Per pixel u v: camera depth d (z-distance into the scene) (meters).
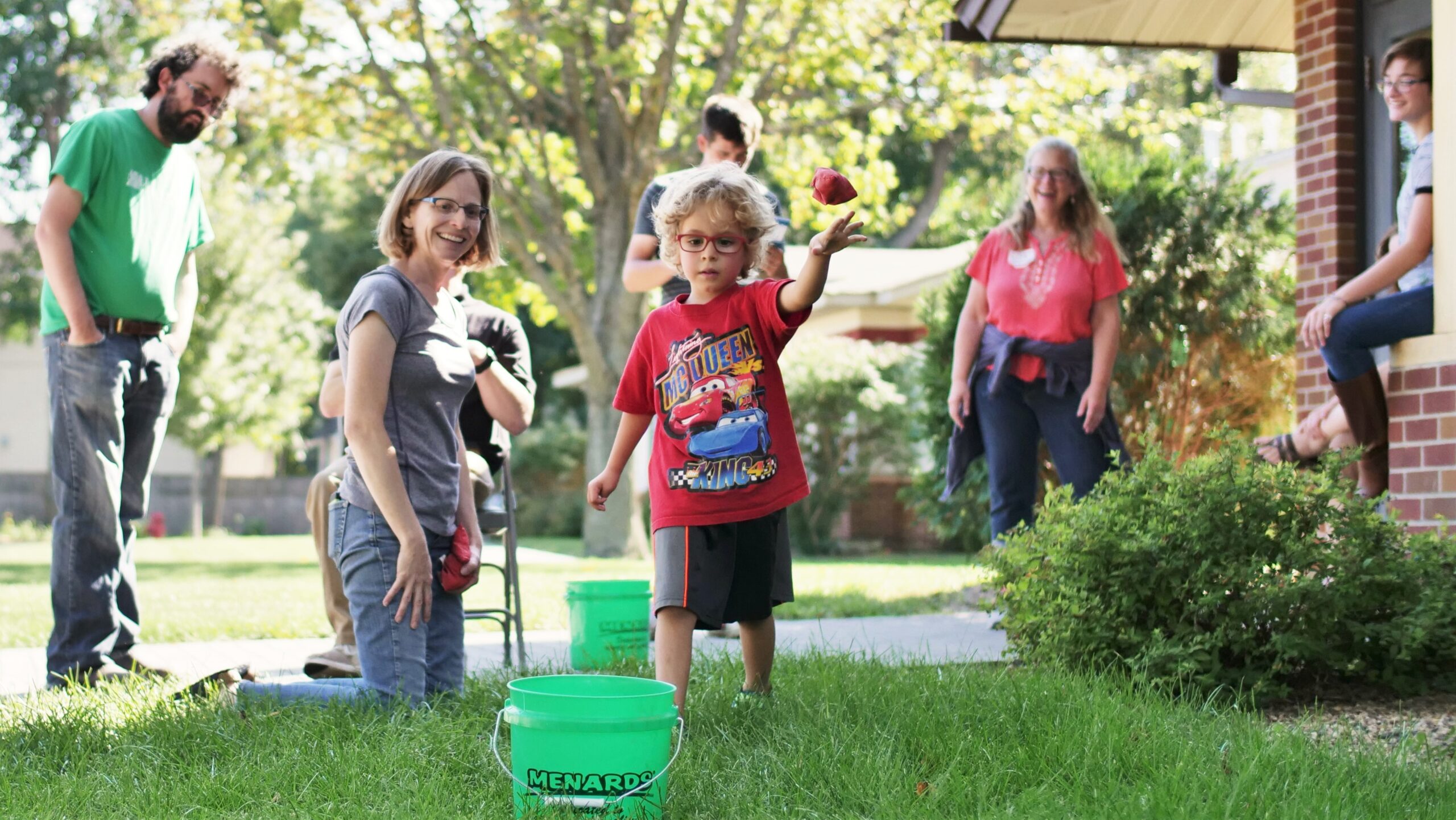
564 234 14.59
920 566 11.92
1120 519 4.06
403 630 3.45
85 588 4.29
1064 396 5.59
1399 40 6.42
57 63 25.53
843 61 14.10
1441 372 4.80
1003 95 14.88
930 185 28.75
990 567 4.47
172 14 15.00
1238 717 3.29
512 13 13.29
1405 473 4.97
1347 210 6.66
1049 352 5.54
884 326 18.75
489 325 4.61
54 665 4.26
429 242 3.65
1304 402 6.75
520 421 4.31
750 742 3.11
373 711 3.29
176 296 4.76
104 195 4.35
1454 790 2.57
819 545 16.80
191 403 22.73
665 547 3.32
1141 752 2.80
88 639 4.30
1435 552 4.02
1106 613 3.99
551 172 14.83
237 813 2.56
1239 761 2.71
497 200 14.85
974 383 5.82
